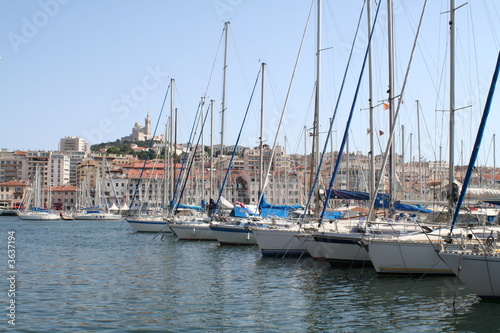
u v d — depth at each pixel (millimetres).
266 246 36062
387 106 32312
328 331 17375
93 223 117000
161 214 71500
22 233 74125
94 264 34562
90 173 186375
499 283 19922
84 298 22609
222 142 52844
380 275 26219
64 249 46281
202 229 51500
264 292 23750
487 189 25891
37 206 161625
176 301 21953
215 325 18109
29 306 20969
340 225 33281
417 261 25672
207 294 23422
